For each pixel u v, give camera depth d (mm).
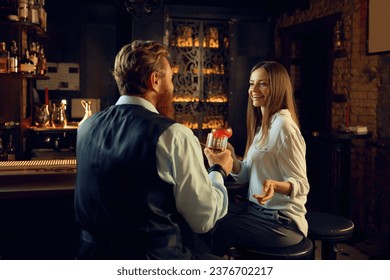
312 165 5918
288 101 2309
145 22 5895
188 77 6258
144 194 1502
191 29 6199
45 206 2641
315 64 5992
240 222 2234
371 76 4609
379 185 4426
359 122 4840
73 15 6055
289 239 2162
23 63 4371
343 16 5098
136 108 1611
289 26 6168
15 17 4180
